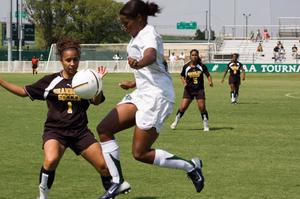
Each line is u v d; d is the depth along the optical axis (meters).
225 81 57.03
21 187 11.07
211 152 15.38
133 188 11.05
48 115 9.15
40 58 93.88
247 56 80.25
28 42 105.31
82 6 120.44
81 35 119.44
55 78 9.17
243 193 10.73
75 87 8.91
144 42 8.54
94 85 8.95
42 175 8.95
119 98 34.66
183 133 19.28
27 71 78.44
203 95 19.97
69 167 12.93
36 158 14.15
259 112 27.22
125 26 8.84
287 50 82.81
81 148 9.09
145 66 8.36
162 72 8.90
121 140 17.30
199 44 94.62
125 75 67.06
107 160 9.02
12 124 21.20
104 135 9.02
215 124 22.11
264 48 82.94
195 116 25.09
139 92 8.95
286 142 17.36
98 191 10.77
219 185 11.38
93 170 12.62
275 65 75.06
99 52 82.69
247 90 44.56
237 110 28.16
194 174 9.39
